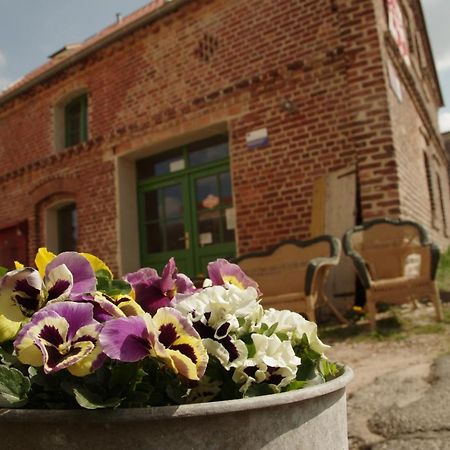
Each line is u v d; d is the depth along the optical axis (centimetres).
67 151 883
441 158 1311
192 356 86
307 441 86
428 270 459
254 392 93
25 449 78
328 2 617
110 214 812
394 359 351
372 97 568
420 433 215
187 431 76
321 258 455
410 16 958
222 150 747
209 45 725
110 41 834
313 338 108
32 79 957
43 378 86
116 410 76
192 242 767
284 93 635
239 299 102
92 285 99
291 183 616
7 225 988
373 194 552
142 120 791
